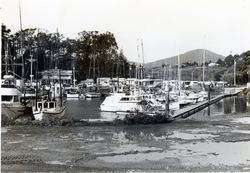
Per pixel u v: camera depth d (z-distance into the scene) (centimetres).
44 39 8269
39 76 8225
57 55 8675
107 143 2844
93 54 9381
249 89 8838
